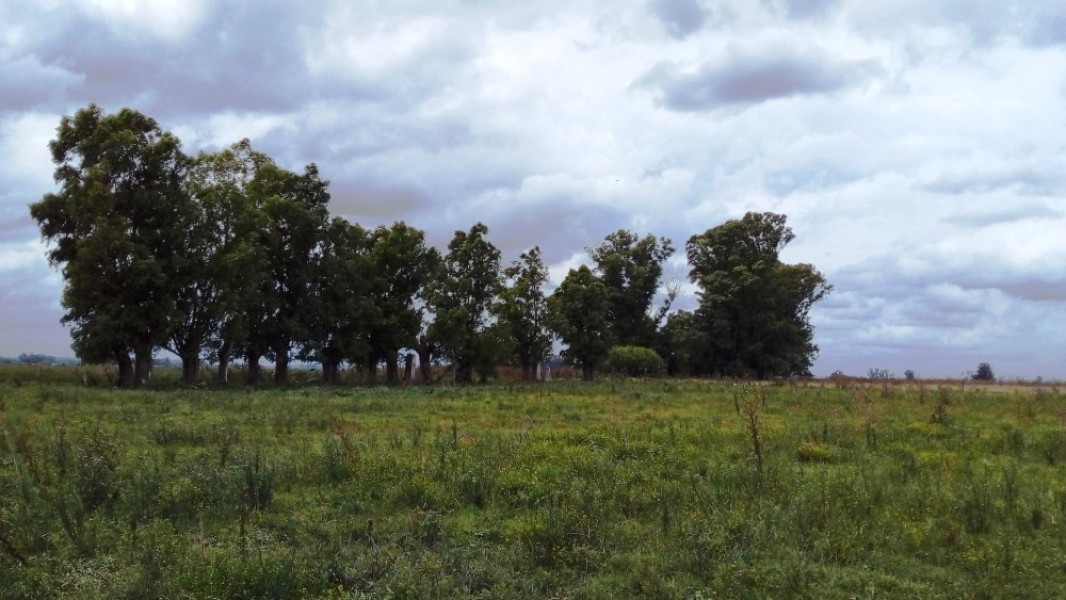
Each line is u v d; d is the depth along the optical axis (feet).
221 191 131.54
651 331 222.07
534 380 166.71
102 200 116.57
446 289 153.58
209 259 128.77
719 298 208.44
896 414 75.61
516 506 36.24
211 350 136.98
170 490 35.45
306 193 150.92
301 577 25.62
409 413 77.00
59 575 26.21
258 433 56.65
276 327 143.95
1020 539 31.04
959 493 36.78
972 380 153.89
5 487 36.11
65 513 30.14
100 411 72.23
